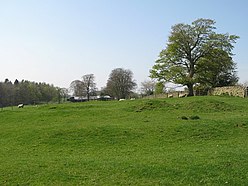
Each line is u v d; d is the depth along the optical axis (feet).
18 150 76.02
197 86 258.78
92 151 72.49
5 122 122.11
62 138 83.97
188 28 249.96
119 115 119.75
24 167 57.21
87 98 434.30
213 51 247.29
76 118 119.44
